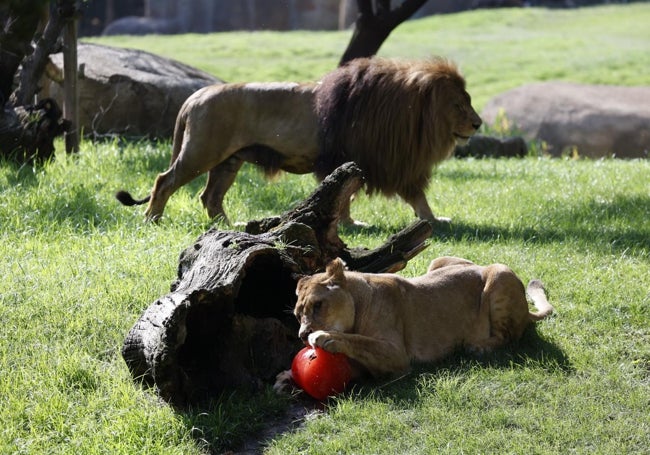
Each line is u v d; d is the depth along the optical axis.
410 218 14.72
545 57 52.09
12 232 12.70
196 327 8.42
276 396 8.14
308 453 7.29
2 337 9.28
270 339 8.62
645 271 11.30
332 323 8.04
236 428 7.70
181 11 65.81
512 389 8.07
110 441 7.54
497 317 8.88
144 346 8.02
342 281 8.14
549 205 15.66
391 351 8.18
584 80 46.09
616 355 8.80
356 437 7.41
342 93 14.07
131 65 24.02
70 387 8.38
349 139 14.11
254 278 9.08
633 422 7.55
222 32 65.25
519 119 34.59
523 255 11.96
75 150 18.94
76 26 18.80
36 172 16.30
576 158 27.34
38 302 10.07
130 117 23.19
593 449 7.16
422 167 14.26
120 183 16.20
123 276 10.88
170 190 14.05
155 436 7.66
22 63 18.58
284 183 17.11
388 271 9.85
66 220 13.23
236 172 14.45
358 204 15.67
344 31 62.94
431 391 8.05
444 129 14.23
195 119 14.07
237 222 13.98
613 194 16.64
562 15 67.31
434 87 14.02
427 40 57.19
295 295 8.98
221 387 8.34
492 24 63.41
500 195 16.55
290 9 67.62
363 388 8.17
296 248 9.03
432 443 7.27
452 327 8.78
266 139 14.25
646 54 52.09
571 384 8.16
